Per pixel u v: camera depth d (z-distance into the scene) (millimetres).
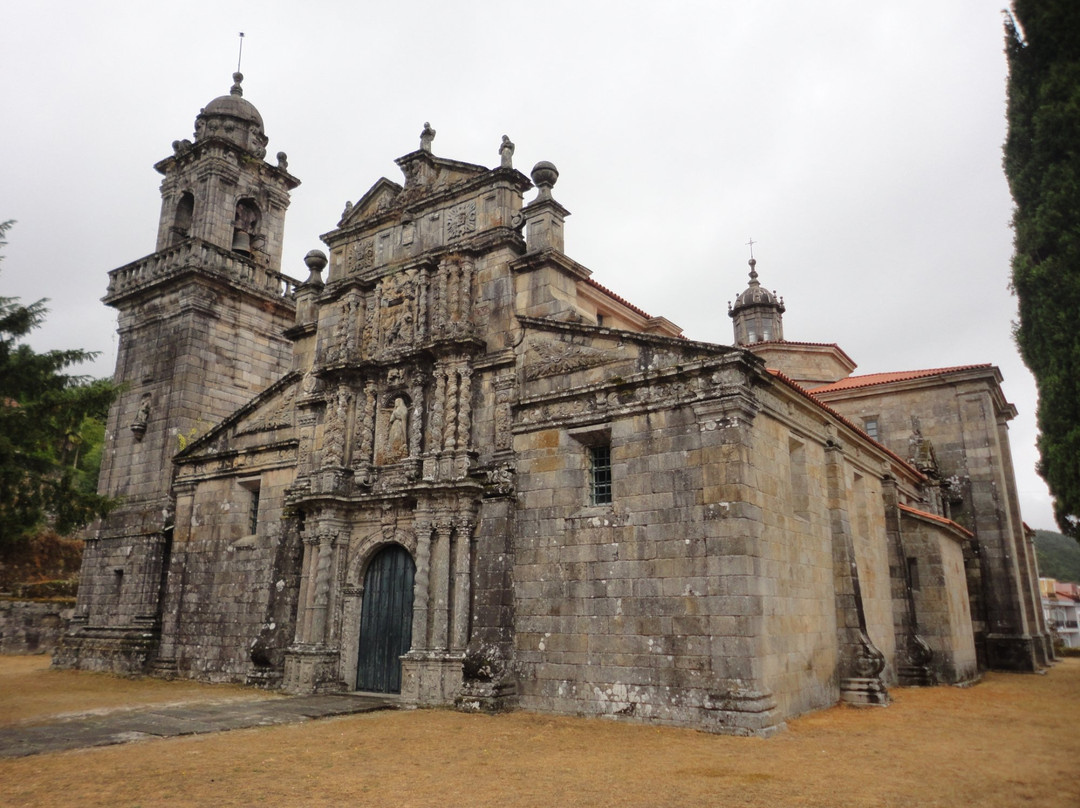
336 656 21375
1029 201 13203
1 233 17406
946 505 31859
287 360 36438
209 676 25500
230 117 37031
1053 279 12586
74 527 18719
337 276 25688
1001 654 29781
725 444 15820
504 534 18594
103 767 11766
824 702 17500
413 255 23641
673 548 16016
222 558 26719
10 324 17359
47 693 22422
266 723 16031
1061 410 12516
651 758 12242
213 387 33062
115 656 29156
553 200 20953
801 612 17156
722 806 9281
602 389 18016
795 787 10219
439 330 21688
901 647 22859
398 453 22234
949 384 33375
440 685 18516
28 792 10219
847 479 21734
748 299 45375
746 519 15281
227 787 10477
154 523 30531
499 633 17828
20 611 40406
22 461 17516
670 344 17312
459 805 9477
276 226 37719
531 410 19328
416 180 24281
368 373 23281
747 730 14102
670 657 15523
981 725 15266
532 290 20656
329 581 21766
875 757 12172
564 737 14211
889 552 23828
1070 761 11844
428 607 19484
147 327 34625
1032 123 13266
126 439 33406
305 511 22766
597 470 18266
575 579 17328
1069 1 11945
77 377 18484
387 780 10875
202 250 33594
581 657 16797
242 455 27219
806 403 19016
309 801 9719
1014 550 31891
